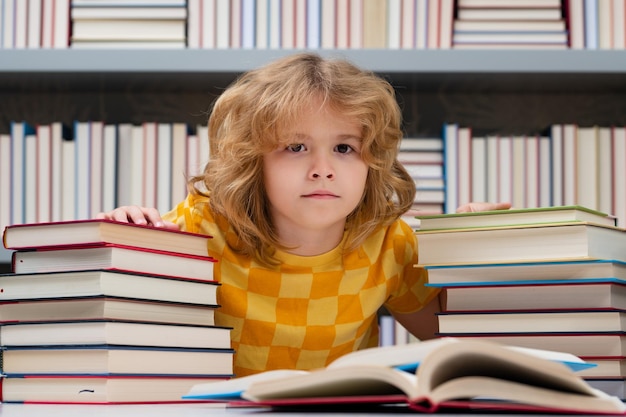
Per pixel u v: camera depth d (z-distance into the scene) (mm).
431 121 1985
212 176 1244
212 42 1748
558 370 624
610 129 1793
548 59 1711
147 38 1740
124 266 899
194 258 977
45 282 898
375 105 1126
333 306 1250
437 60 1705
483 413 654
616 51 1714
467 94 1981
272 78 1157
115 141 1771
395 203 1318
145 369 868
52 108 1991
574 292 953
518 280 983
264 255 1225
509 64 1710
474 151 1794
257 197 1191
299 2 1754
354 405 720
